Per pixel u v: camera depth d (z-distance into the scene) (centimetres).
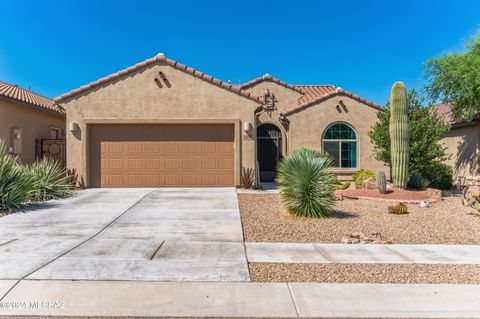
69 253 691
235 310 467
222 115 1653
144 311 462
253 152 1653
